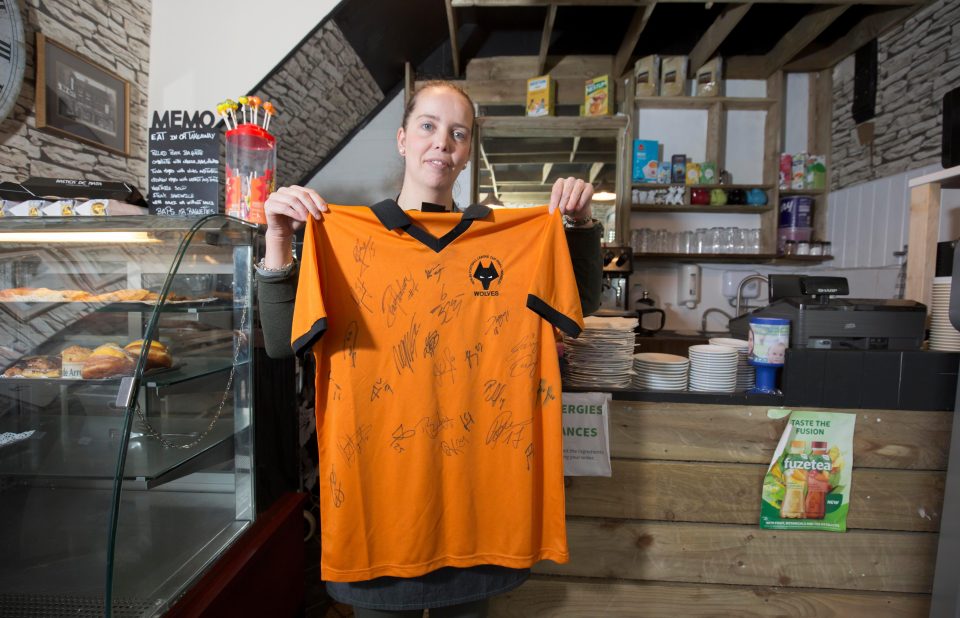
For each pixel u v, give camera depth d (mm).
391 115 3459
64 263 1072
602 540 1562
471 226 1029
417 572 976
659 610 1567
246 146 1559
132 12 2201
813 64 3395
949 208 2520
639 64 3367
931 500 1502
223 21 2379
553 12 2668
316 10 2418
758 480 1534
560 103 3520
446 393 1015
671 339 3078
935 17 2621
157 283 1101
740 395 1517
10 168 1661
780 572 1543
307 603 1792
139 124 2258
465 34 3432
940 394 1483
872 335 1545
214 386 1299
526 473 1004
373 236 1015
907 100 2797
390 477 991
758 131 3500
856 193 3162
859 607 1530
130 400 920
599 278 1131
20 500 1015
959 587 1342
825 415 1503
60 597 989
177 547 1174
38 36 1722
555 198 1023
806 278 1702
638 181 3357
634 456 1555
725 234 3371
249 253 1396
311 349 980
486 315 1028
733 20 2775
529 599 1588
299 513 1588
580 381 1582
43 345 1038
